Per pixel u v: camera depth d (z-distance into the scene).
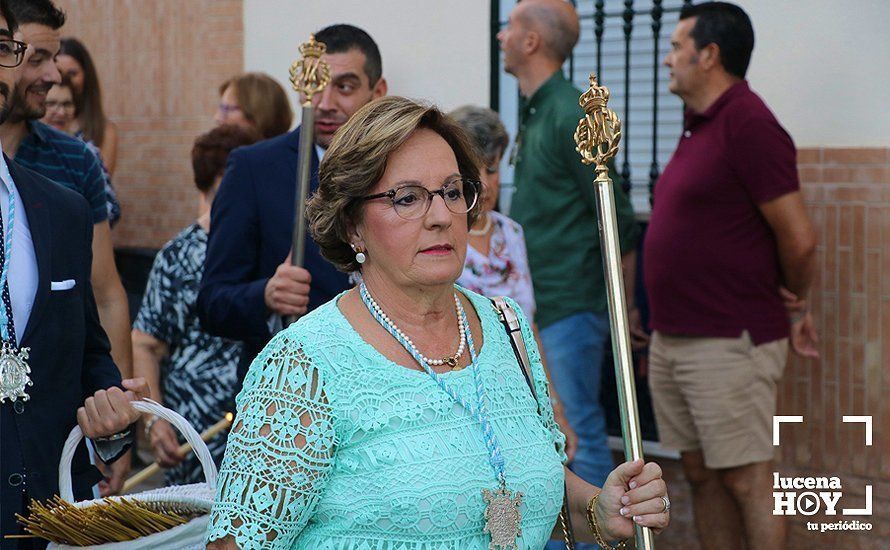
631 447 2.85
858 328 5.51
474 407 2.62
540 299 5.82
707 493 5.59
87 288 3.61
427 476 2.51
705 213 5.21
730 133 5.11
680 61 5.26
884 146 5.40
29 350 3.28
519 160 5.96
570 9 5.83
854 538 5.59
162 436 4.93
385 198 2.60
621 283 2.87
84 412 3.30
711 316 5.26
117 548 2.96
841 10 5.49
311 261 4.53
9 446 3.21
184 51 7.63
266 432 2.51
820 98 5.57
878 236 5.43
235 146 5.44
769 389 5.29
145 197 7.89
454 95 6.64
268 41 7.26
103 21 7.97
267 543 2.49
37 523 3.11
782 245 5.14
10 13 3.27
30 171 3.49
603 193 2.89
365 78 4.75
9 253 3.31
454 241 2.63
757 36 5.73
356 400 2.54
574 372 5.78
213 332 4.65
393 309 2.67
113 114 7.98
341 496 2.52
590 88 2.90
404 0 6.76
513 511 2.57
